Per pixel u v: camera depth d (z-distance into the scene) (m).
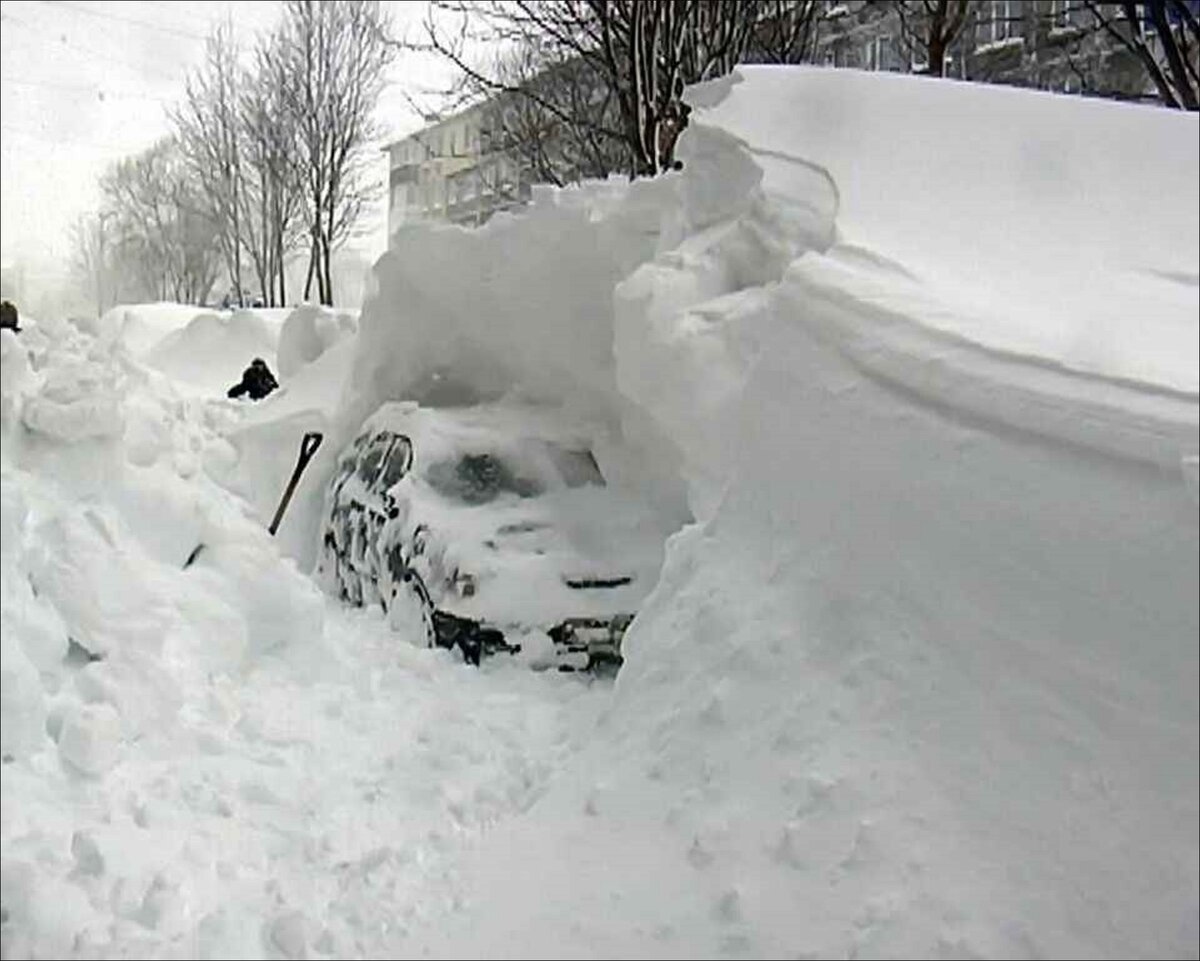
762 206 5.85
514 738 5.35
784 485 4.35
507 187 21.75
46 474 5.10
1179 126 5.97
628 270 7.16
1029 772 2.98
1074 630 3.05
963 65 16.67
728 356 5.65
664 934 3.23
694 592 4.46
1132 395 3.20
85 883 3.49
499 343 8.53
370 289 9.27
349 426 9.46
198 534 5.64
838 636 3.75
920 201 5.46
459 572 6.68
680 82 12.55
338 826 4.30
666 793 3.81
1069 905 2.72
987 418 3.54
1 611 4.26
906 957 2.82
